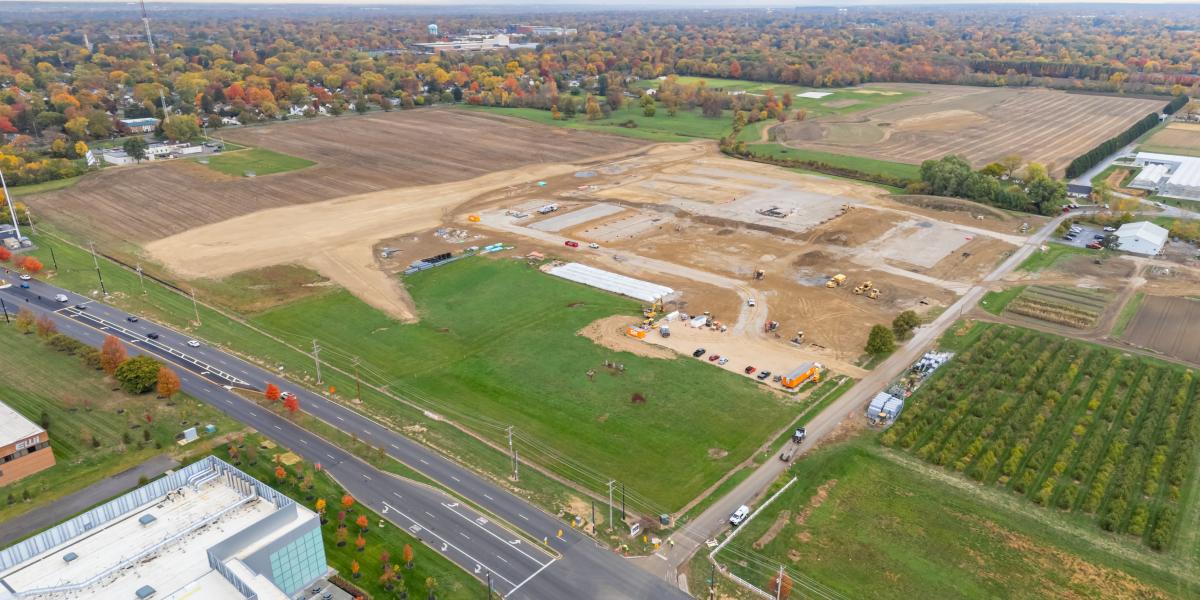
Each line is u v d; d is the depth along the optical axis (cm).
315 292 15488
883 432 10544
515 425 10862
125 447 10275
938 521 8769
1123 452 9894
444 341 13412
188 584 6812
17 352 12912
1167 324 13700
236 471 8200
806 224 19400
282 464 9919
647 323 13812
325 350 13150
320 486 9488
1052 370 11906
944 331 13562
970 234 18738
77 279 16150
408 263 16975
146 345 13262
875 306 14650
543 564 8225
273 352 13062
